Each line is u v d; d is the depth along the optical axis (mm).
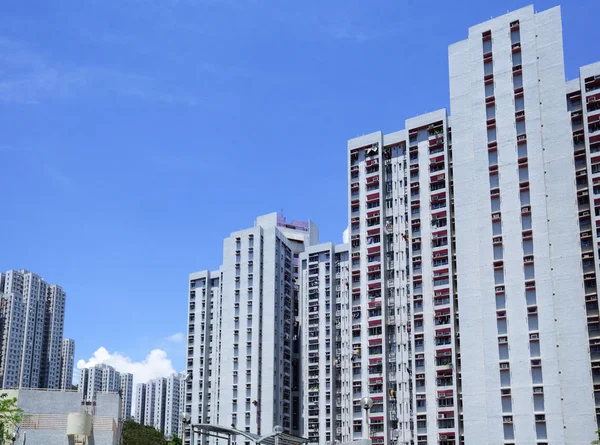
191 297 152250
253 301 137000
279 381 132625
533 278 93875
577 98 98688
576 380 88188
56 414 72875
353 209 124000
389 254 119000
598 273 90688
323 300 132750
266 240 141625
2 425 67312
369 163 123688
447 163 113062
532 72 100625
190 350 148000
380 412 112500
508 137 100500
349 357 124750
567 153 95938
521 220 96688
